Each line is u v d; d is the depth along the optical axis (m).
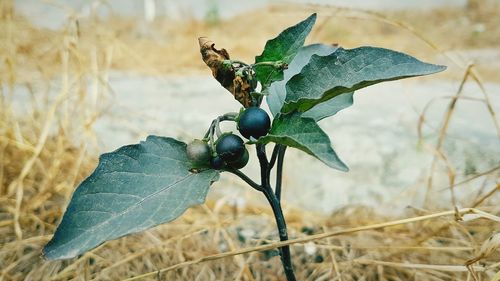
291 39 0.18
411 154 0.43
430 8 1.25
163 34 1.12
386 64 0.17
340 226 0.31
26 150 0.36
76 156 0.37
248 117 0.17
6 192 0.34
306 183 0.40
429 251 0.27
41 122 0.41
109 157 0.17
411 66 0.17
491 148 0.43
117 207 0.17
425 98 0.60
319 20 1.09
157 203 0.17
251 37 1.11
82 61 0.41
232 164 0.18
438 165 0.40
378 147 0.45
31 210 0.32
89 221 0.17
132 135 0.46
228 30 1.21
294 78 0.18
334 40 0.98
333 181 0.40
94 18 0.45
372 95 0.65
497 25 1.07
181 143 0.18
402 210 0.34
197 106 0.58
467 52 0.87
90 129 0.38
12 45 0.44
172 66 0.81
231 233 0.31
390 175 0.40
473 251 0.26
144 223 0.16
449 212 0.22
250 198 0.37
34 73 0.55
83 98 0.40
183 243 0.29
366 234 0.30
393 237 0.29
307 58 0.22
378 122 0.52
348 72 0.18
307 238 0.20
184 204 0.17
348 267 0.26
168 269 0.23
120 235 0.16
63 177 0.36
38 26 0.57
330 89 0.17
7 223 0.29
